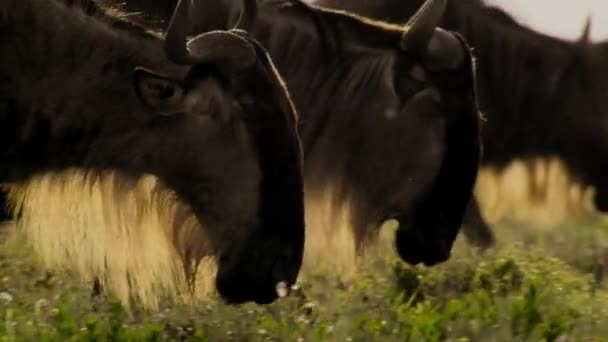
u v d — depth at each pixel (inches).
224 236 1378.0
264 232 1368.1
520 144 2060.8
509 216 2245.3
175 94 1347.2
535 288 1550.2
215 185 1374.3
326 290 1626.5
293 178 1365.7
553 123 2069.4
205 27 1494.8
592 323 1494.8
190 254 1405.0
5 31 1384.1
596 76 2085.4
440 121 1653.5
